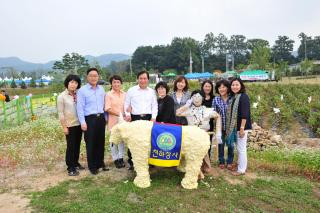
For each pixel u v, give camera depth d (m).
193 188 6.55
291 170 7.90
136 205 5.77
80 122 7.11
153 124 6.61
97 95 7.24
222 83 7.45
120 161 7.81
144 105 7.29
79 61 65.38
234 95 7.48
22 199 6.04
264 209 5.89
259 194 6.42
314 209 5.94
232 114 7.38
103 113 7.40
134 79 54.97
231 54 108.31
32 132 11.96
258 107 22.17
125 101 7.42
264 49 69.75
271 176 7.60
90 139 7.23
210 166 7.52
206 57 110.88
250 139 12.37
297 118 20.45
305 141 13.43
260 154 9.67
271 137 12.62
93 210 5.53
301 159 8.27
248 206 5.94
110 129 7.66
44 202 5.83
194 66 100.44
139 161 6.54
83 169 7.73
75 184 6.77
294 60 114.31
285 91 34.28
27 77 92.81
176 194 6.29
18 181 7.00
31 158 8.59
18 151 9.18
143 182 6.57
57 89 33.44
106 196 6.10
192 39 104.19
